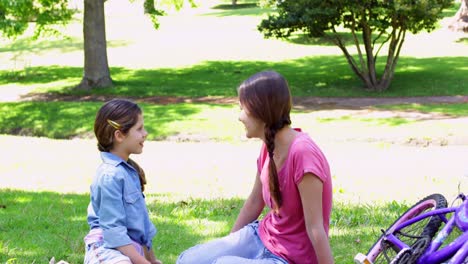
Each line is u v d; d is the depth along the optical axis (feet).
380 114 62.39
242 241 12.08
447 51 101.24
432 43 106.93
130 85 83.46
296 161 10.98
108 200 11.89
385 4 74.33
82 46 114.32
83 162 42.96
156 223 20.83
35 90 82.94
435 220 13.35
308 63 96.63
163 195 28.45
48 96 79.20
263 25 77.10
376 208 22.88
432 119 58.54
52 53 109.40
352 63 77.97
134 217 12.19
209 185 33.86
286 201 11.27
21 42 118.42
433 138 51.11
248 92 11.12
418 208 14.67
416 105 66.85
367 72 77.87
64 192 30.66
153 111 64.28
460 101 69.00
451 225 12.71
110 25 136.46
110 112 12.18
